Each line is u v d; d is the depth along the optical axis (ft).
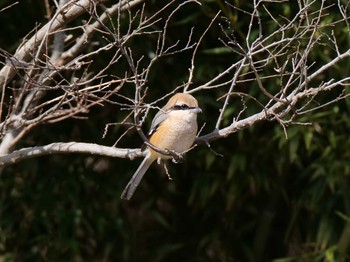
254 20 36.17
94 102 27.63
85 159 42.04
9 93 36.78
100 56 37.88
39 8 38.86
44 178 41.45
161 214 44.27
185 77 38.32
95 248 43.57
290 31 34.60
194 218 44.24
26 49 28.09
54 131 41.50
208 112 39.86
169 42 38.47
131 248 42.34
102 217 40.86
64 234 40.50
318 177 39.93
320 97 37.58
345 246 38.47
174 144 27.81
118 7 26.00
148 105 24.39
